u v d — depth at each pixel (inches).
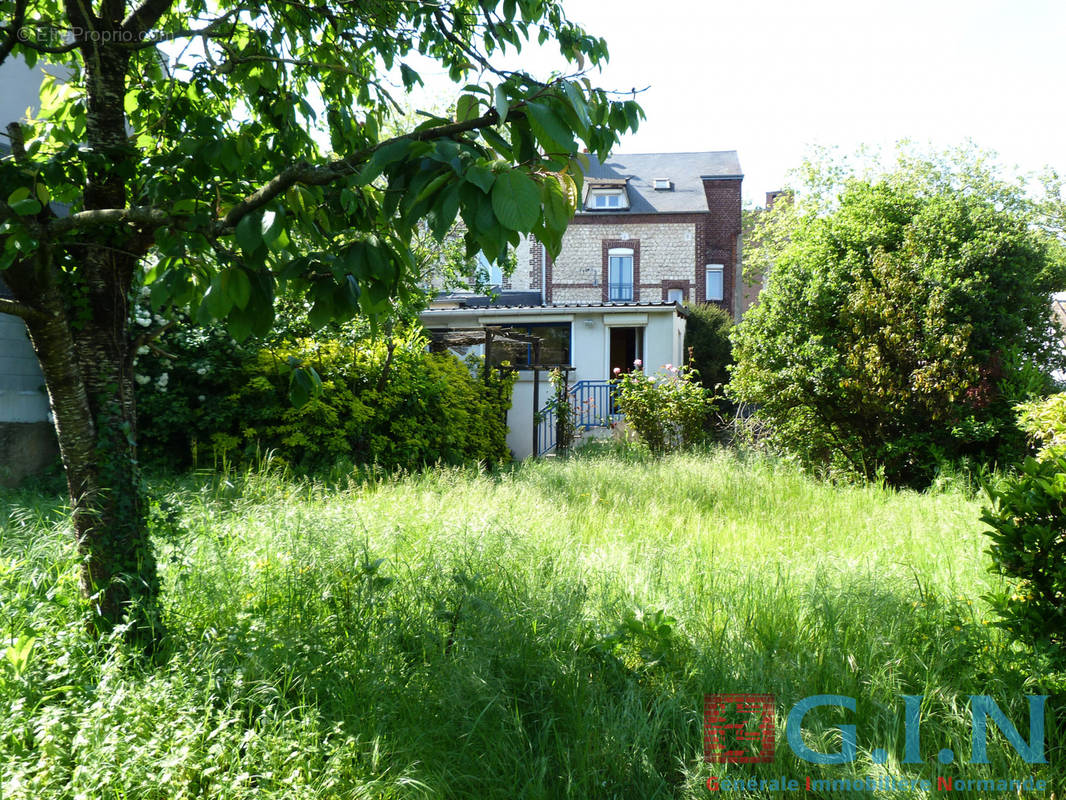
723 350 1037.2
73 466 144.4
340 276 96.7
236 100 185.8
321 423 420.2
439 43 182.9
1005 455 450.6
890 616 167.2
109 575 145.9
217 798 104.0
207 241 106.7
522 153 89.3
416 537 223.8
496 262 88.3
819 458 518.9
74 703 120.5
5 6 151.7
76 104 165.5
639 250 1239.5
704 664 145.8
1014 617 144.3
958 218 518.6
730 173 1332.4
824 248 548.4
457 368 598.9
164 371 403.2
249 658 135.6
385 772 110.9
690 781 112.4
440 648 148.8
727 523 305.4
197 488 298.2
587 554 223.9
